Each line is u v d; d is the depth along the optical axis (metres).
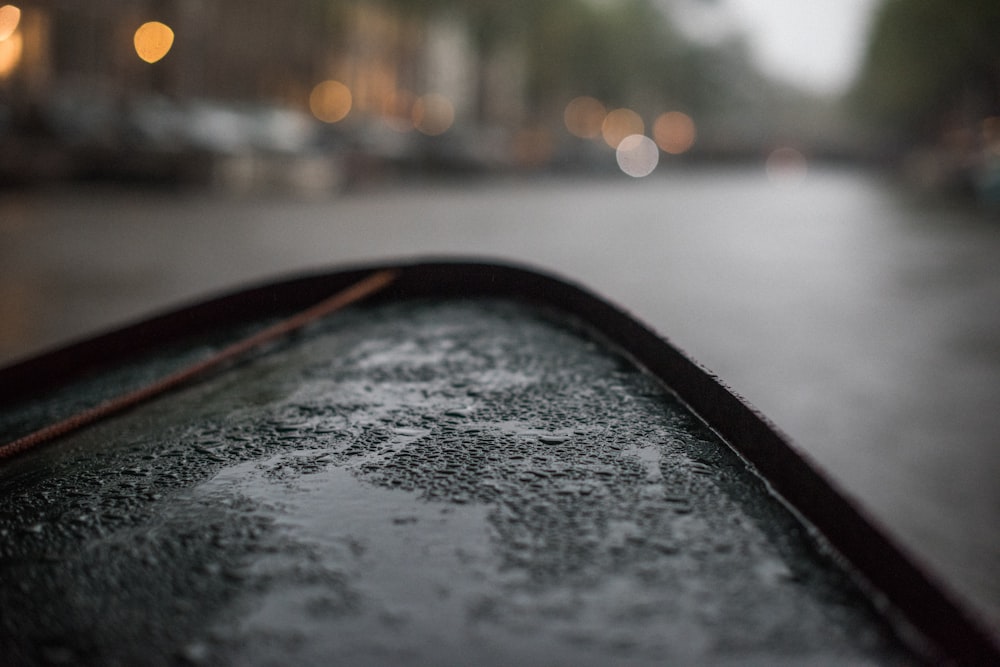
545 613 1.00
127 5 24.80
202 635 1.01
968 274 10.54
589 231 14.75
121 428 1.77
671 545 1.13
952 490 3.89
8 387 2.25
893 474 4.07
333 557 1.15
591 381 1.77
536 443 1.47
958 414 4.89
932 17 41.31
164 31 26.31
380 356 2.05
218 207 15.71
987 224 17.77
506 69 51.00
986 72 43.62
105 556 1.21
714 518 1.19
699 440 1.45
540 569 1.09
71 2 22.83
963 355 6.22
